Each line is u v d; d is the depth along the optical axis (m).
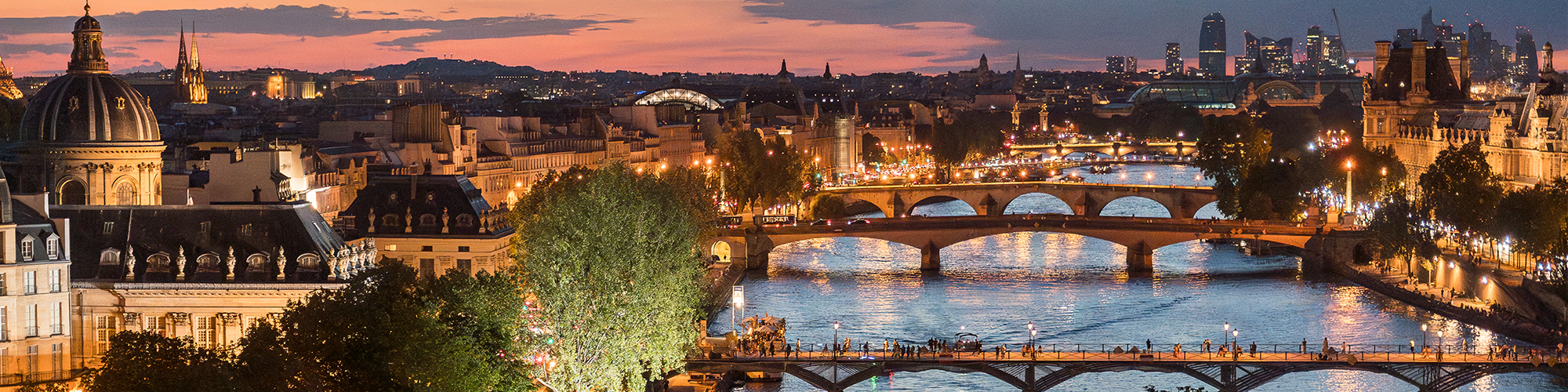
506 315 197.00
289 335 177.00
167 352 157.50
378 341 175.88
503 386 190.50
